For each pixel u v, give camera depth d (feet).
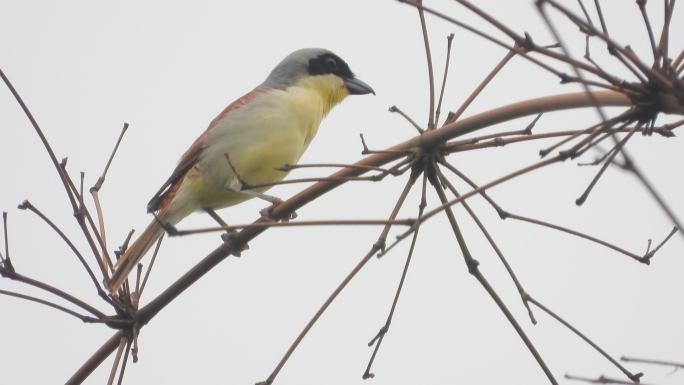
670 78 23.71
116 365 36.88
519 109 29.96
